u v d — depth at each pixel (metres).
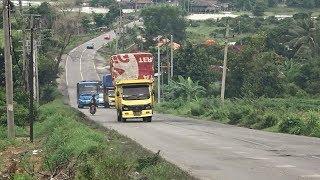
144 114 49.72
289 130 39.03
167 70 102.19
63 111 56.06
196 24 177.00
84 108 88.00
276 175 19.17
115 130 36.75
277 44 112.50
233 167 21.20
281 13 187.88
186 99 86.12
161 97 92.38
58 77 124.19
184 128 42.09
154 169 19.27
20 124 50.12
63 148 24.59
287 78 93.12
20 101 54.03
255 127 43.72
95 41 178.50
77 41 177.12
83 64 148.62
